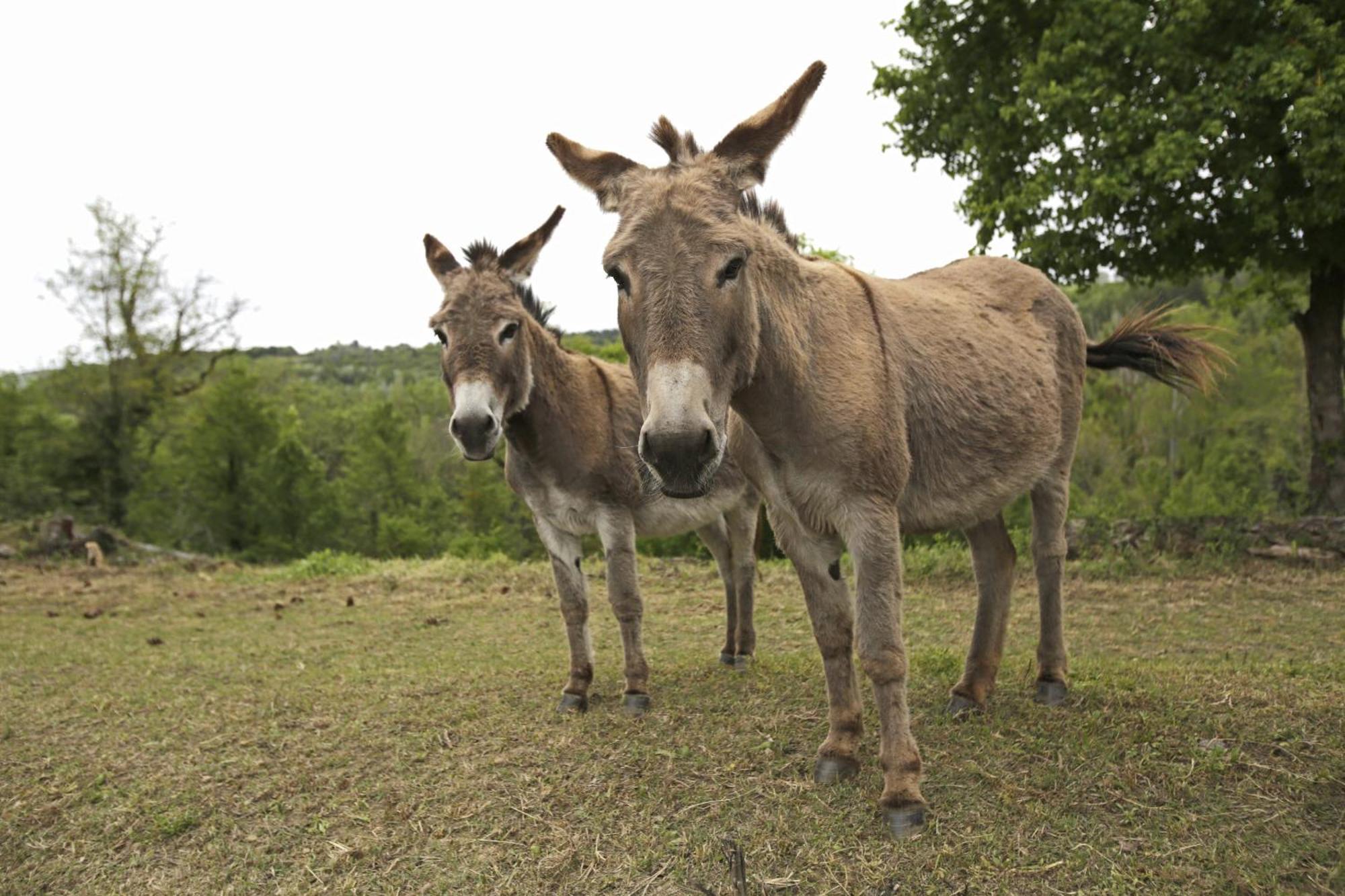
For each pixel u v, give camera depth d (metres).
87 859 3.36
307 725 4.43
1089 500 21.62
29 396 28.88
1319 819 2.68
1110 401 32.44
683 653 5.70
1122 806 2.83
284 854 3.23
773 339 2.74
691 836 2.93
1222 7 8.39
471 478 33.34
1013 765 3.17
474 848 3.08
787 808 3.03
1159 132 8.45
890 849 2.72
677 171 2.64
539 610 7.67
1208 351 4.53
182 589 9.90
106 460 26.84
